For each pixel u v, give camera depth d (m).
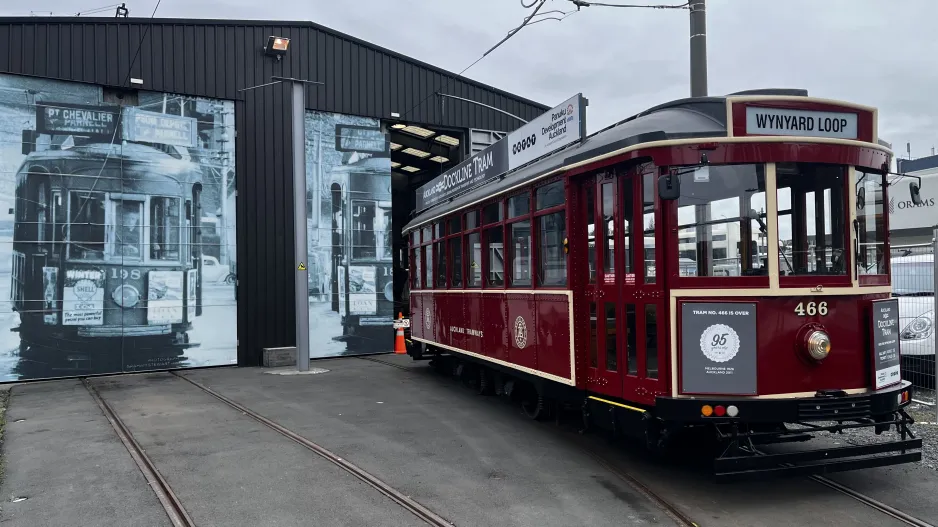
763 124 5.78
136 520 5.19
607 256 6.64
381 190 17.27
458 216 10.87
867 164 5.96
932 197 13.80
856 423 5.98
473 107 18.86
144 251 14.20
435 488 5.87
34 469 6.69
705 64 9.51
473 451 7.16
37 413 9.74
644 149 5.95
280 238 15.77
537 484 5.97
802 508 5.29
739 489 5.79
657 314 5.87
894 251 11.16
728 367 5.56
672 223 5.80
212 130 15.02
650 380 5.94
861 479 6.03
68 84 13.49
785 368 5.55
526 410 9.07
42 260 13.19
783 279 5.60
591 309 6.93
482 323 9.83
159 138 14.41
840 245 5.81
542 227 7.87
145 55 14.29
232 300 15.14
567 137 7.70
